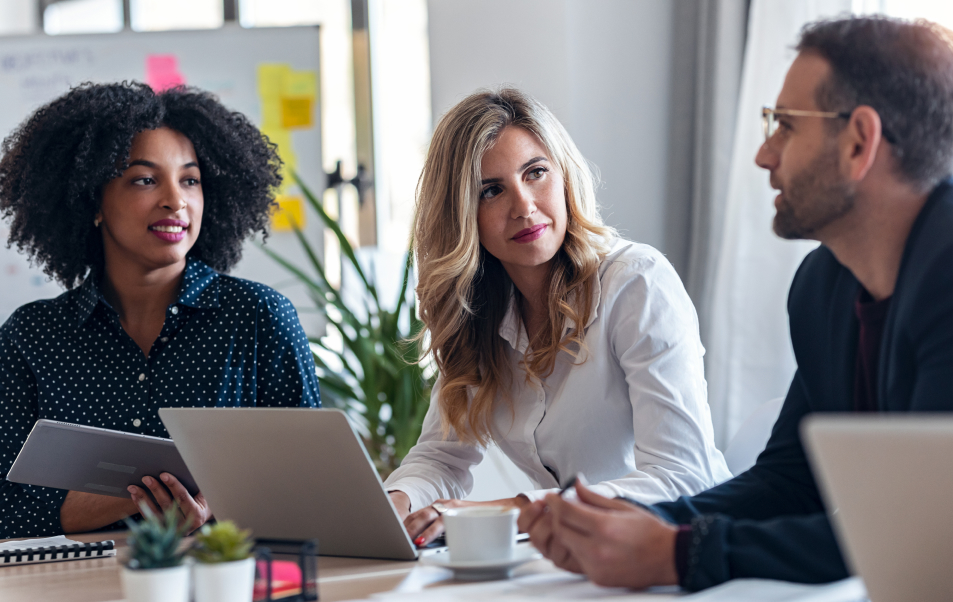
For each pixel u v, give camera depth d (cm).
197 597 80
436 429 183
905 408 100
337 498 115
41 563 132
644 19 298
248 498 123
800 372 130
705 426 154
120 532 164
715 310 268
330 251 335
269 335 193
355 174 346
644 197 297
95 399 186
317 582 105
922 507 68
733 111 280
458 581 103
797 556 89
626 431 167
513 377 176
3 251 324
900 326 101
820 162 107
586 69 292
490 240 166
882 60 103
